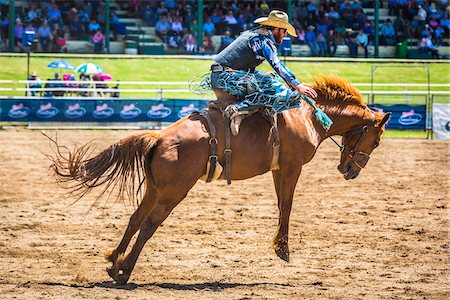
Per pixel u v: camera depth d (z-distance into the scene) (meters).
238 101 10.22
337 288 9.70
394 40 50.09
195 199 16.62
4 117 31.75
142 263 10.90
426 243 12.46
